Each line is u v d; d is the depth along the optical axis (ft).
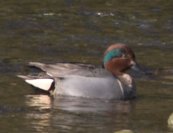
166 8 96.63
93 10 94.79
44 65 71.61
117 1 98.02
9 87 71.26
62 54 82.17
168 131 61.05
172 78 76.23
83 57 81.46
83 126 61.77
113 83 70.54
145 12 95.30
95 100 69.67
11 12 92.58
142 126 62.28
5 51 81.82
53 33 87.97
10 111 64.85
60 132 60.08
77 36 87.61
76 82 70.33
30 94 69.77
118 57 72.69
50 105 67.15
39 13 92.89
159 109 67.15
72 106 67.31
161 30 90.99
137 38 88.33
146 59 81.66
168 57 82.58
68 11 93.97
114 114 65.46
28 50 82.64
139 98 70.74
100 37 87.76
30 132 59.72
